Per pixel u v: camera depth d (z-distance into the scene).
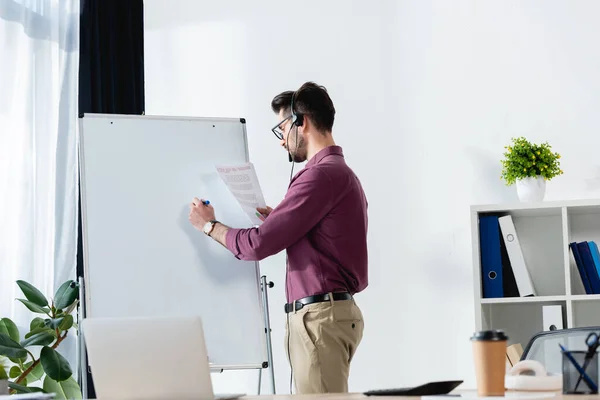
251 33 3.98
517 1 3.65
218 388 3.81
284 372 3.76
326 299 2.54
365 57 3.82
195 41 4.04
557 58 3.57
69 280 3.37
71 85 3.71
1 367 1.84
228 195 2.90
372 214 3.72
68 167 3.63
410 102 3.74
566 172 3.49
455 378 3.54
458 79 3.69
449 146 3.67
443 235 3.62
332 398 1.48
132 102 3.96
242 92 3.96
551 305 3.34
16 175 3.40
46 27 3.61
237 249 2.56
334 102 3.84
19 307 3.36
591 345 1.40
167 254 2.82
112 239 2.80
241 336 2.79
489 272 3.30
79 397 3.27
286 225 2.50
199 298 2.79
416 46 3.76
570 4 3.58
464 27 3.71
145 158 2.91
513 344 3.41
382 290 3.67
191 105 4.01
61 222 3.57
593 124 3.49
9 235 3.33
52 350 3.11
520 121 3.59
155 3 4.10
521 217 3.50
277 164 3.89
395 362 3.62
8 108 3.38
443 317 3.59
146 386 1.56
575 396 1.32
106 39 3.92
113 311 2.72
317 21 3.91
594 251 3.23
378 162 3.75
